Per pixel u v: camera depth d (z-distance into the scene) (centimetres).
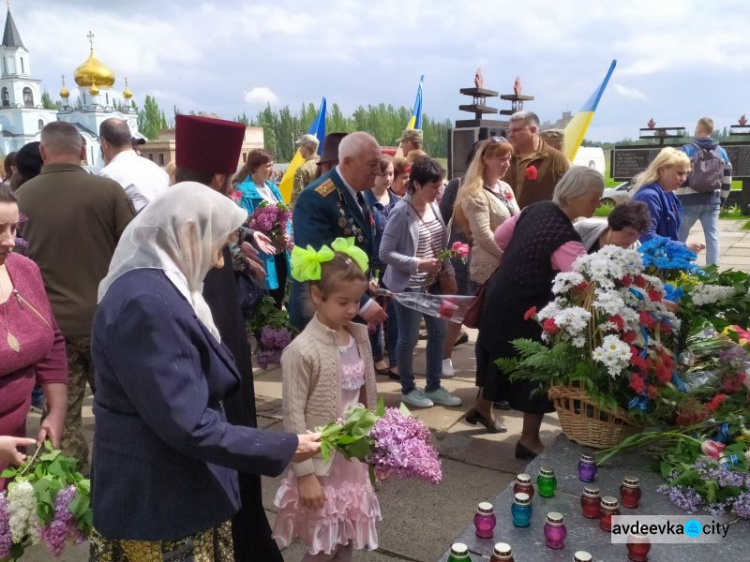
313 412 247
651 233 477
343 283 234
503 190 496
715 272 338
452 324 535
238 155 249
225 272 247
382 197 562
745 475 231
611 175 1925
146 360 157
